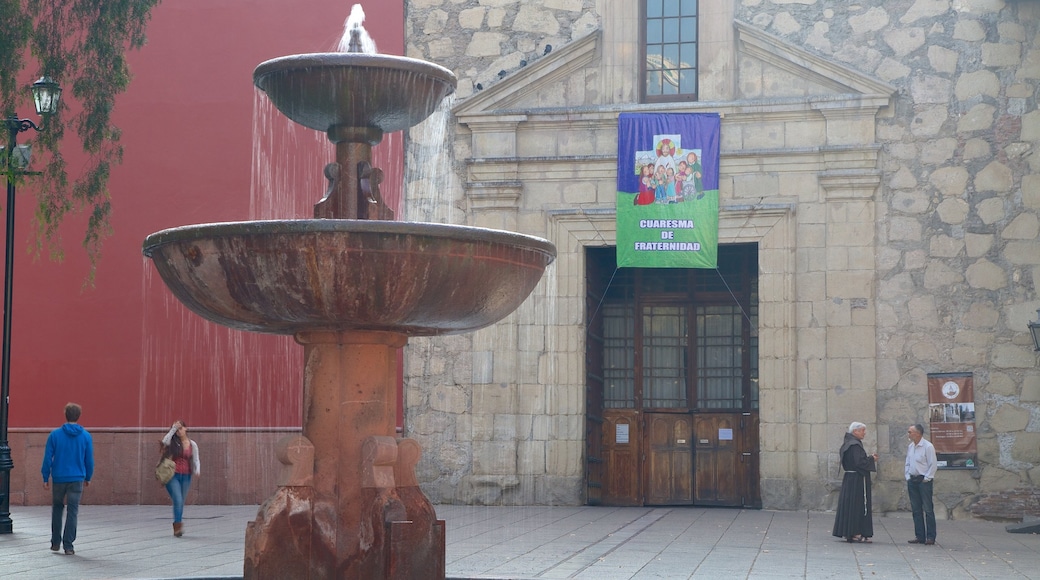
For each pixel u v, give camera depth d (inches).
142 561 475.2
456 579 390.3
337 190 339.9
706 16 759.1
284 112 343.3
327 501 320.2
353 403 327.6
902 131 728.3
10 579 416.5
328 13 799.7
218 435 772.6
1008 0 714.8
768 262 738.8
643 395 810.2
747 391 791.1
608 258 815.7
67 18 648.4
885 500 712.4
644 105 754.8
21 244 805.9
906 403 714.8
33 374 797.2
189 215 794.8
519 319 767.7
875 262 726.5
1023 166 712.4
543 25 781.9
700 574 433.1
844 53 739.4
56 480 510.3
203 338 781.9
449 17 792.9
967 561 490.0
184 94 804.6
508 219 772.6
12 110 593.0
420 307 303.9
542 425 761.0
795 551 518.9
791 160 740.7
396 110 333.7
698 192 745.6
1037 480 692.7
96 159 797.9
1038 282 704.4
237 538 571.5
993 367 706.2
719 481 789.9
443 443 768.9
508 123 773.3
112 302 795.4
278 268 290.8
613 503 798.5
